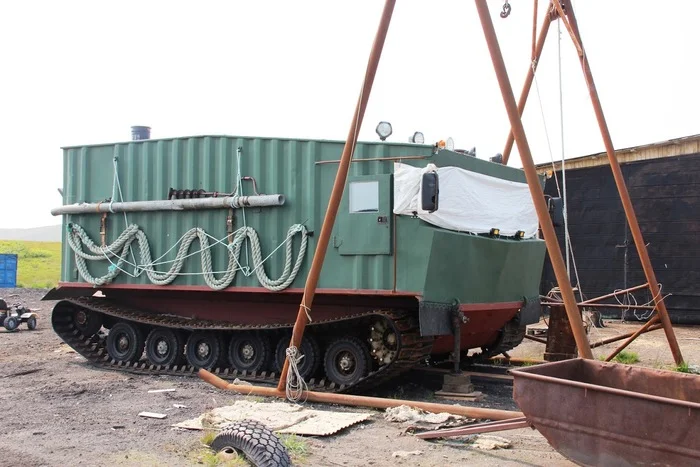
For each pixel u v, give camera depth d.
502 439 7.46
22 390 10.34
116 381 11.13
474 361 12.89
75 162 13.02
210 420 7.95
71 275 13.02
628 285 20.56
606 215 20.92
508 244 10.99
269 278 10.83
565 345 12.34
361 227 9.96
